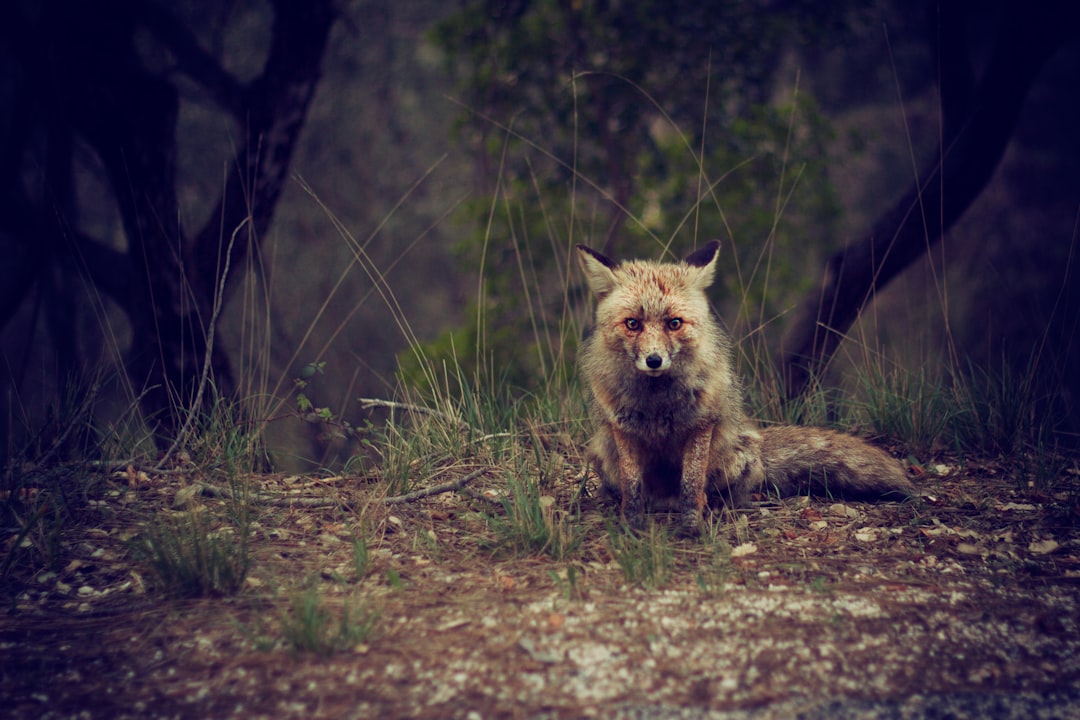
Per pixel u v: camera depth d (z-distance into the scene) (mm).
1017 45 12336
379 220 26609
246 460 9094
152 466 8984
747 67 17719
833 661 5301
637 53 17141
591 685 5043
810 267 19172
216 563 6402
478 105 18375
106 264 15508
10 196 16141
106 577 6676
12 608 6199
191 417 9406
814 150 19297
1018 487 8633
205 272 12328
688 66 16953
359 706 4863
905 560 6895
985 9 22750
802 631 5660
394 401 10719
